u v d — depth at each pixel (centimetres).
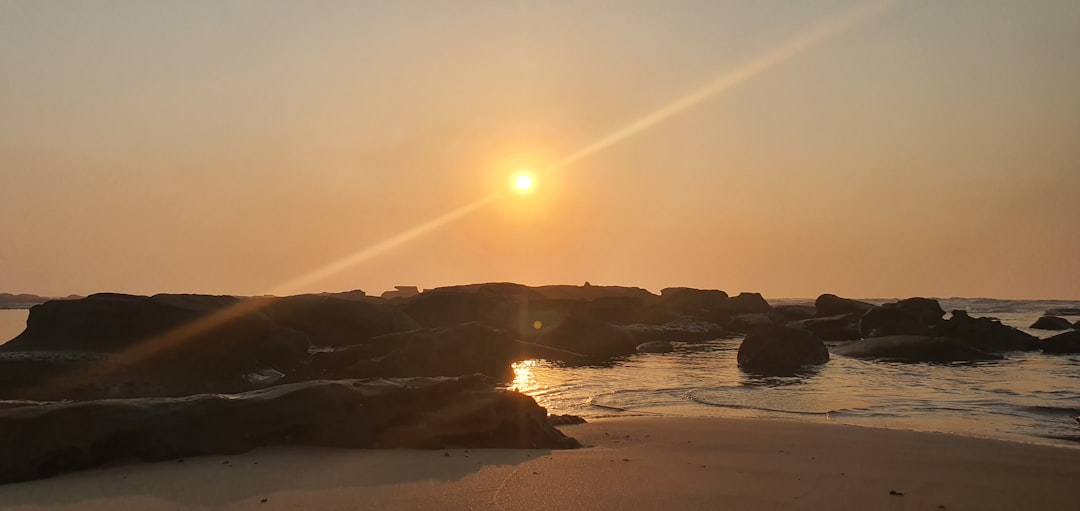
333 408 1162
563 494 854
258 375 2502
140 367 2330
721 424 1451
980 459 1087
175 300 2619
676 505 812
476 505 807
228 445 1082
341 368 2791
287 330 2877
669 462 1044
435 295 4541
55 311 2484
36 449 953
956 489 901
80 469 980
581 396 2094
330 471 965
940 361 3212
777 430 1366
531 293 5772
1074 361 3253
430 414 1187
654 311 5984
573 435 1312
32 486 898
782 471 990
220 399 1116
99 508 797
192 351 2492
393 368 2717
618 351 4000
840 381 2453
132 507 798
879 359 3325
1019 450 1162
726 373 2794
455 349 2850
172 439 1052
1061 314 9506
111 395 2161
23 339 2439
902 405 1844
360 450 1115
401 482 906
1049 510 816
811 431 1353
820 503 827
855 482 929
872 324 4450
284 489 870
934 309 4428
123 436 1027
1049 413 1703
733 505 814
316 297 3366
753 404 1894
